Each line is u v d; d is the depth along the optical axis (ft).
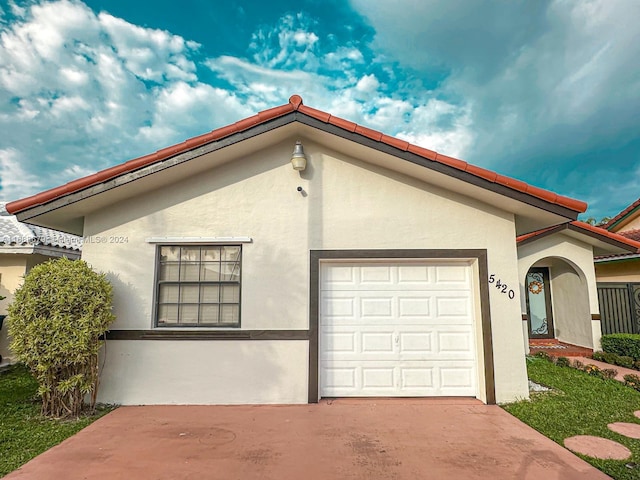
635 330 38.37
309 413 20.48
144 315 22.81
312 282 23.13
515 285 23.07
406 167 22.58
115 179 21.20
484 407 21.40
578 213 20.90
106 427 18.58
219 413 20.62
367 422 19.12
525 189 20.54
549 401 22.21
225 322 23.22
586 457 15.29
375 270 24.00
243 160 24.07
